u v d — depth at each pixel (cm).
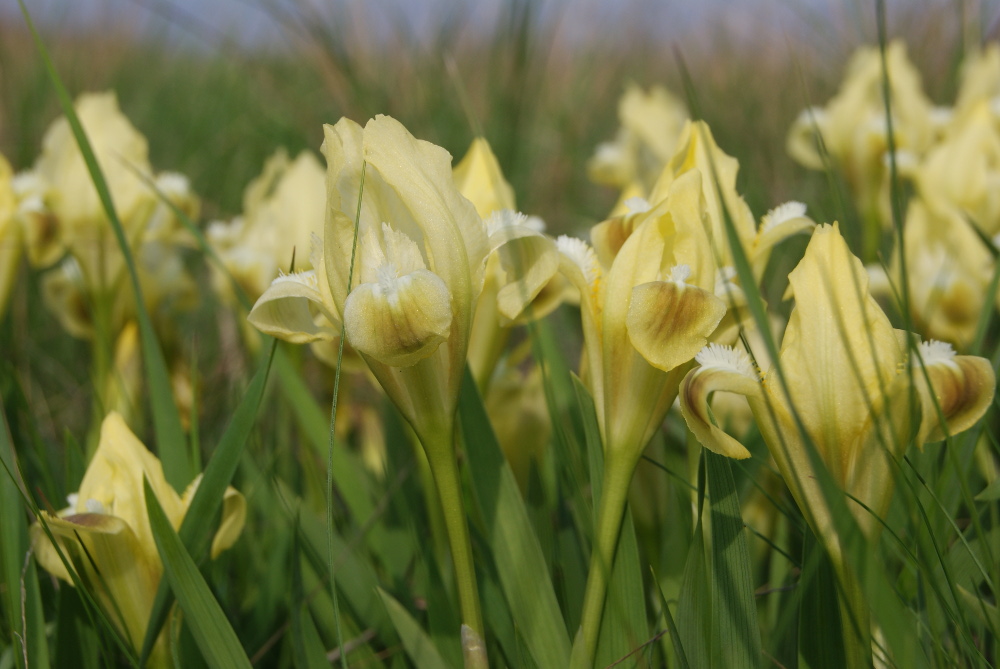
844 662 34
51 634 41
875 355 32
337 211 33
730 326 35
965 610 37
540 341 46
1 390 51
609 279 34
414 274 32
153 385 41
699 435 32
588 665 35
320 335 35
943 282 48
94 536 37
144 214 56
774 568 41
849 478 33
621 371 34
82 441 59
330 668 38
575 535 40
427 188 33
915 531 33
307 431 44
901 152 60
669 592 40
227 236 57
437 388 34
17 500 38
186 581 35
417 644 37
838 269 32
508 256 35
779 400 33
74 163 55
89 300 56
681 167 36
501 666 38
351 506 44
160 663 38
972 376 32
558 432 41
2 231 51
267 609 42
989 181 52
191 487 39
